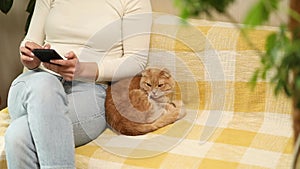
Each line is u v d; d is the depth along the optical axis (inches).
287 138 68.6
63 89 66.1
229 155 64.7
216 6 29.2
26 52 73.3
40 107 62.4
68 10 77.9
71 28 77.0
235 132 70.7
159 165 62.9
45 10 81.6
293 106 29.5
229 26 77.7
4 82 108.4
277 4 27.3
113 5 76.7
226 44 76.5
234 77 75.7
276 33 28.7
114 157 65.1
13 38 106.0
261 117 74.0
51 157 61.6
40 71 73.4
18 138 62.4
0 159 67.3
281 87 30.8
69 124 64.0
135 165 63.1
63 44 77.9
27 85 65.8
